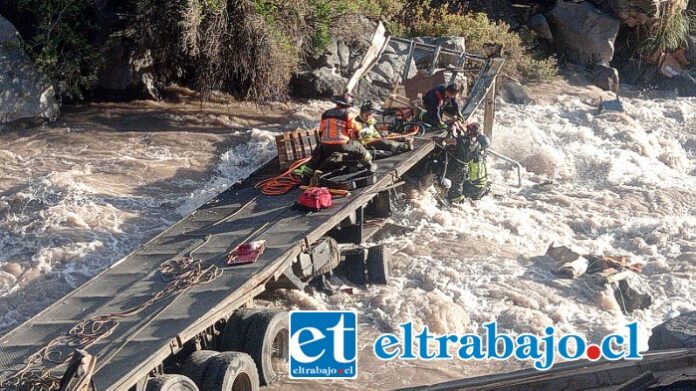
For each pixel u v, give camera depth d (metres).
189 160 14.41
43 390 7.11
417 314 9.99
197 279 9.08
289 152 12.55
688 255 12.28
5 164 13.83
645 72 22.92
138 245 11.26
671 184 15.57
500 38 20.45
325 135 11.75
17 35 15.75
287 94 18.06
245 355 8.14
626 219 13.69
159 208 12.45
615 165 16.12
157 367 7.93
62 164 13.85
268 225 10.54
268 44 16.27
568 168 15.96
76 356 7.01
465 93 16.50
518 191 14.77
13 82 15.47
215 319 8.37
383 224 11.86
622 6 22.30
